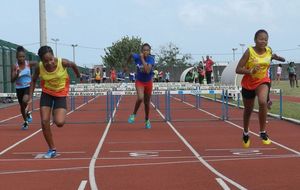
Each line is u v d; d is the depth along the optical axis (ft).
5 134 43.50
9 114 64.95
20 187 23.13
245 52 29.35
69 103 86.38
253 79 29.60
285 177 24.44
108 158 30.83
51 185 23.45
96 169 27.22
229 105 74.59
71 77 142.10
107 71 224.94
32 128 48.03
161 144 36.76
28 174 26.12
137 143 37.37
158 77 163.22
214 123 51.26
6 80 86.99
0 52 84.17
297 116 54.44
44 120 30.73
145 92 46.26
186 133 43.21
